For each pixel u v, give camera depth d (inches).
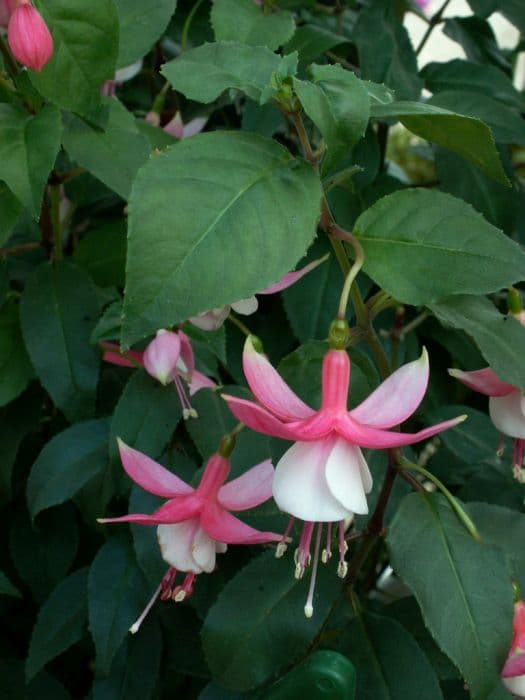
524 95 21.2
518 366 10.4
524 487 15.6
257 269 8.9
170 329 13.8
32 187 12.3
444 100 16.8
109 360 15.3
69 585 15.5
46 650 15.0
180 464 14.9
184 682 16.8
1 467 16.0
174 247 8.8
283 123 17.6
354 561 13.0
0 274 15.6
